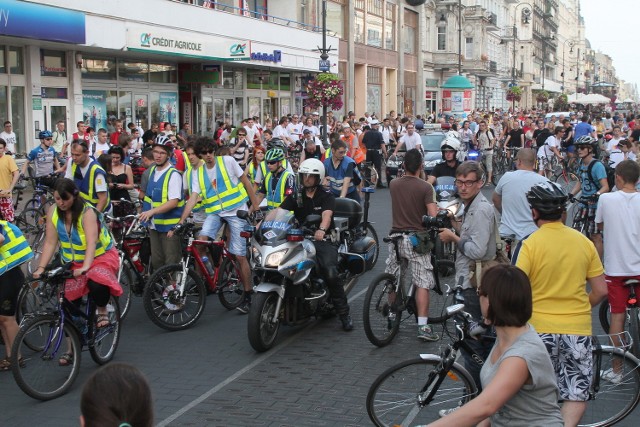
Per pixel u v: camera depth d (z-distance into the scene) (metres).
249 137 24.73
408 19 54.25
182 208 9.08
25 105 20.03
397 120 31.08
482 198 6.35
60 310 6.61
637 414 5.79
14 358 6.24
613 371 5.52
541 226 4.79
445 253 10.53
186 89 28.75
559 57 140.12
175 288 8.42
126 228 9.15
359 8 44.50
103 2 20.47
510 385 3.34
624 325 6.50
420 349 7.65
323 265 8.14
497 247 6.37
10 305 6.96
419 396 5.22
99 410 2.25
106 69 23.47
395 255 7.78
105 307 7.05
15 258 6.86
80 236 6.89
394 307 7.83
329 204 8.18
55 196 6.77
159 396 6.39
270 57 30.19
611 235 6.43
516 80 79.56
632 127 28.75
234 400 6.29
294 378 6.82
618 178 6.53
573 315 4.67
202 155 9.01
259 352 7.62
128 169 10.90
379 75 49.09
